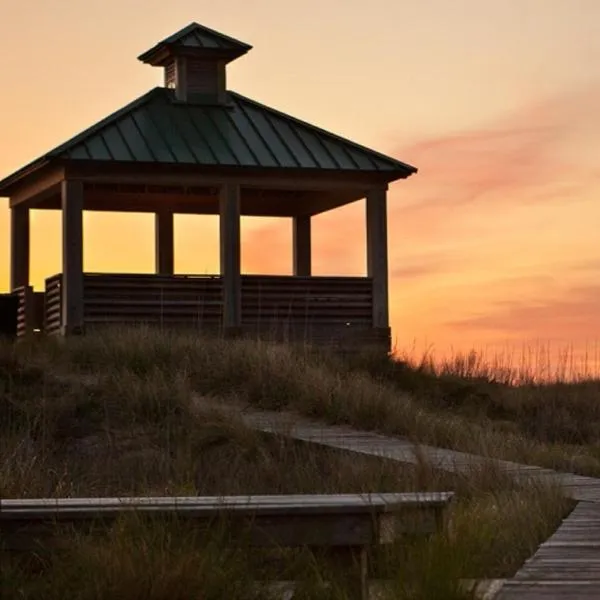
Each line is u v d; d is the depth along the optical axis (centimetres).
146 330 2922
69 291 3153
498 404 2977
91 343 2875
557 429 2798
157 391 2422
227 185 3278
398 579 1020
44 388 2477
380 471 1823
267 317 3328
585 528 1341
